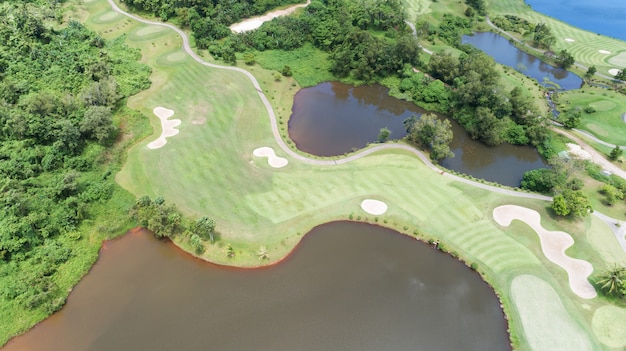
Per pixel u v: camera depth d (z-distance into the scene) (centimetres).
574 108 10200
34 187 6919
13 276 5884
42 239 6400
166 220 6600
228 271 6244
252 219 6969
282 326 5534
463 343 5419
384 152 8588
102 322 5597
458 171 8519
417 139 8869
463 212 7194
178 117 9331
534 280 6125
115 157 8081
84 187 7269
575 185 7531
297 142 9106
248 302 5831
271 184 7675
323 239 6744
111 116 8588
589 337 5412
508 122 9331
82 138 8050
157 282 6109
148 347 5294
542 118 9406
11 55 9381
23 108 7956
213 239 6594
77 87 9375
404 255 6525
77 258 6334
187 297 5900
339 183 7731
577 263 6362
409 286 6084
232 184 7650
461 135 9731
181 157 8219
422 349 5344
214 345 5312
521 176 8450
